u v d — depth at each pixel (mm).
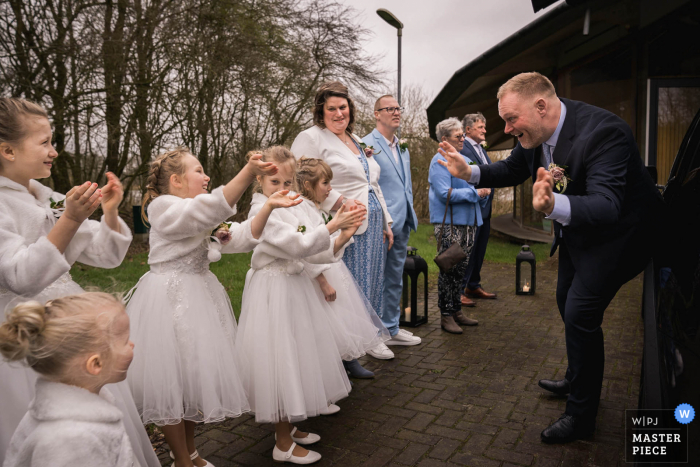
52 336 1446
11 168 1955
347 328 3193
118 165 11031
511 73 10969
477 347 4531
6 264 1740
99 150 10461
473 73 10008
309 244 2598
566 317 2807
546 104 2738
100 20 9492
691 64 8727
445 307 5027
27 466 1417
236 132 13359
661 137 8930
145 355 2293
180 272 2414
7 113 1906
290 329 2646
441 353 4402
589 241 2699
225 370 2387
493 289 7086
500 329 5086
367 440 2908
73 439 1397
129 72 10047
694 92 8773
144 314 2350
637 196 2623
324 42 14680
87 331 1477
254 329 2641
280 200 2396
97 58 9250
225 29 11859
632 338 4637
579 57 10070
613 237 2635
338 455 2748
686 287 1861
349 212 2764
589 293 2695
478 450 2762
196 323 2354
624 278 2686
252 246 2525
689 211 2279
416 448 2801
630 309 5680
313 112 3957
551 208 2311
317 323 2855
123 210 13039
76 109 9469
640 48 8961
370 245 3908
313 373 2699
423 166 22266
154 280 2398
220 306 2551
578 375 2795
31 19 8875
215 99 12461
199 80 11727
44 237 1776
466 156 5199
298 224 2779
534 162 3127
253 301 2703
